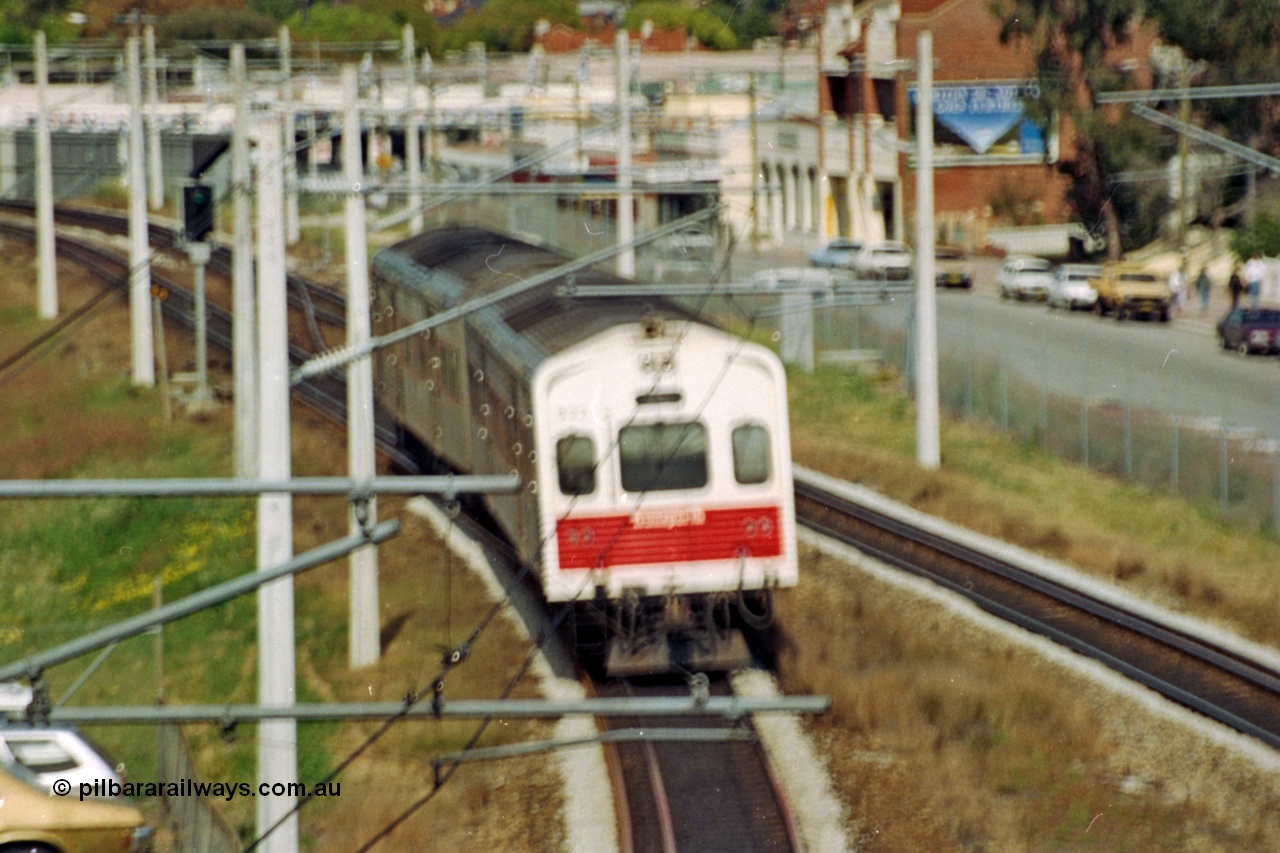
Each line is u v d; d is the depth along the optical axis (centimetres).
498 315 6788
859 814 4631
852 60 17912
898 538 7838
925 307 9231
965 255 16388
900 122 17112
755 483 5775
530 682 5850
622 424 5694
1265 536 7888
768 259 17138
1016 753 5003
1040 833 4494
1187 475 8825
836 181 18588
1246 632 6378
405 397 9100
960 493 8719
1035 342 12825
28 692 4831
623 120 9725
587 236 14562
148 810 4759
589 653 5856
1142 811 4631
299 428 10425
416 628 6556
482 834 4625
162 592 7419
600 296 6569
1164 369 11538
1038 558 7538
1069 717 5262
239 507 8756
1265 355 12025
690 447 5741
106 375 12281
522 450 5988
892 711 5281
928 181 9138
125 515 8638
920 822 4559
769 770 4881
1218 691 5575
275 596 4028
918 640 6116
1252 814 4575
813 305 7694
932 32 16988
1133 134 15225
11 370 12544
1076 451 9688
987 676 5628
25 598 7562
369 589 6156
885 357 12638
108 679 6194
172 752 4769
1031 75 16350
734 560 5750
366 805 4794
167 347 13425
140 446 10144
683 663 5666
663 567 5706
